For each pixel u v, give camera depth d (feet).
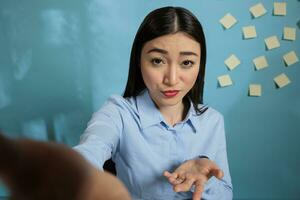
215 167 1.65
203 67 2.52
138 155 2.55
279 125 4.89
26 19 4.47
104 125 2.36
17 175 0.34
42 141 0.37
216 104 4.79
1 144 0.34
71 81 4.67
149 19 2.13
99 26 4.52
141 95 2.66
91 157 1.75
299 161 5.01
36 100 4.71
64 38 4.54
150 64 2.16
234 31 4.59
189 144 2.65
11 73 4.62
